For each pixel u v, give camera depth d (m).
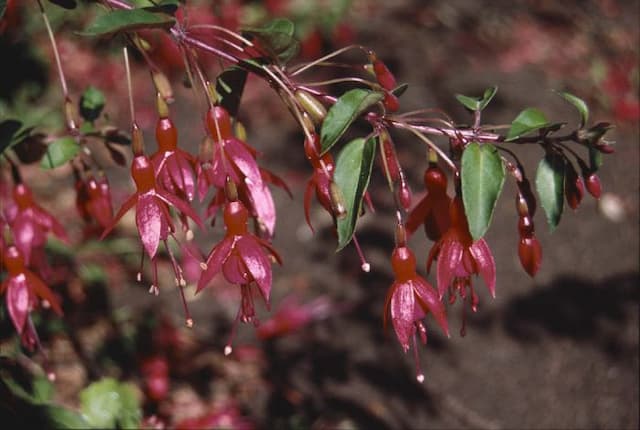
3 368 0.91
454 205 0.73
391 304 0.73
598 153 0.73
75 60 2.04
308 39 2.28
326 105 0.75
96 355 1.28
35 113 1.90
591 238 1.71
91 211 0.84
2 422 0.88
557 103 2.14
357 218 0.71
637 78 2.28
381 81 0.74
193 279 1.56
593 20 2.61
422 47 2.33
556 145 0.73
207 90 0.73
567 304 1.54
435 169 0.75
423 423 1.32
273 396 1.33
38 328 1.24
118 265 1.53
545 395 1.37
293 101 0.72
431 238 0.75
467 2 2.60
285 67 0.74
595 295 1.57
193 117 2.04
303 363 1.42
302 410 1.31
